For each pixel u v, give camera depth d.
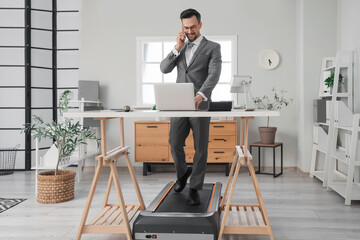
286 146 5.07
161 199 2.61
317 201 3.35
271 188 3.92
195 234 2.12
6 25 5.10
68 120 3.60
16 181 4.41
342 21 4.33
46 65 5.30
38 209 3.12
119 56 5.21
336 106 3.74
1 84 5.11
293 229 2.55
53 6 5.31
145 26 5.17
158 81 5.34
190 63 2.63
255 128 5.10
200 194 2.81
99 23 5.21
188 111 2.02
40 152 5.27
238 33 5.08
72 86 5.37
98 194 3.68
